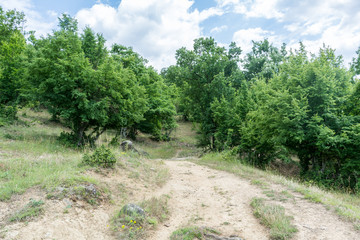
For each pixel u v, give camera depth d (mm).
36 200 5090
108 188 6945
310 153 14383
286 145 14914
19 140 12609
